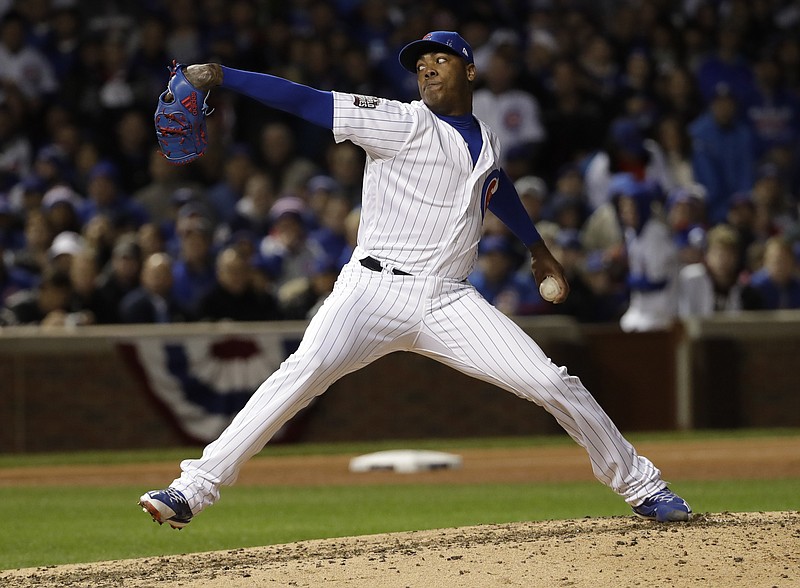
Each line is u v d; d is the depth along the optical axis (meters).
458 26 59.09
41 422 39.56
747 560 14.57
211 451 15.99
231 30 55.56
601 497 28.39
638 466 17.25
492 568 14.64
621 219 43.59
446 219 16.19
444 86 16.39
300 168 50.78
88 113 51.75
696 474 32.34
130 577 15.80
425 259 16.22
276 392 15.98
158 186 48.41
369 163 16.47
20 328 39.91
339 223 45.41
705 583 13.76
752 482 30.55
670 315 43.44
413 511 26.38
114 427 39.91
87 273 40.94
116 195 46.78
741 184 54.12
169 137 15.98
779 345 44.09
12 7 56.06
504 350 16.33
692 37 61.47
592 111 55.12
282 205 44.72
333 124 15.91
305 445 41.06
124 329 39.97
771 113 58.94
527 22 60.94
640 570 14.30
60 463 37.34
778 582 13.70
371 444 41.31
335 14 57.53
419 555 15.55
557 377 16.42
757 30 63.16
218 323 40.78
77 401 39.78
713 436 41.69
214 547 21.45
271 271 44.09
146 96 52.47
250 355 40.50
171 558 17.39
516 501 27.84
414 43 16.42
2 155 51.44
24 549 21.58
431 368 41.97
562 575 14.22
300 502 28.55
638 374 43.31
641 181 43.88
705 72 58.78
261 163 51.44
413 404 41.84
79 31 57.41
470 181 16.22
